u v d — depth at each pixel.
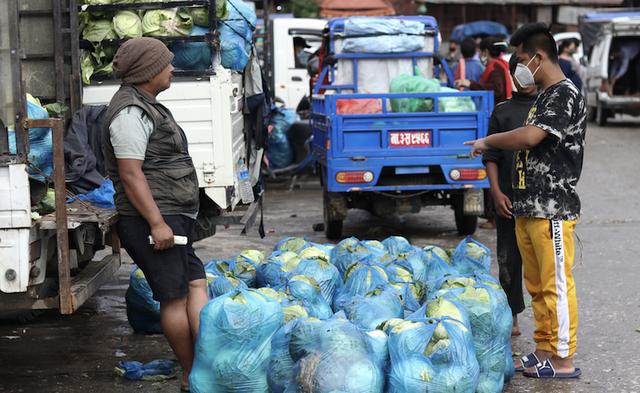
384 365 4.61
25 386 5.65
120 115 4.94
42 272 4.99
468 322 5.04
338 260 6.79
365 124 10.04
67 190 5.98
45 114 5.75
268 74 15.20
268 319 4.90
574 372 5.72
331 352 4.46
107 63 6.93
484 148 5.65
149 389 5.57
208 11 6.80
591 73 25.95
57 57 6.73
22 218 4.69
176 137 5.11
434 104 10.18
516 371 5.82
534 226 5.57
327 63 11.68
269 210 12.93
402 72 11.70
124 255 9.47
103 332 6.87
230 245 10.22
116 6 6.85
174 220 5.09
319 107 11.02
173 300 5.16
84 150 6.21
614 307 7.42
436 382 4.52
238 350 4.85
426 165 10.16
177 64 6.84
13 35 4.65
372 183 10.10
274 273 6.40
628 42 25.17
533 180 5.54
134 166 4.93
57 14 6.69
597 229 10.96
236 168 7.15
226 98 6.58
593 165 17.12
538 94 5.80
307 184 15.78
